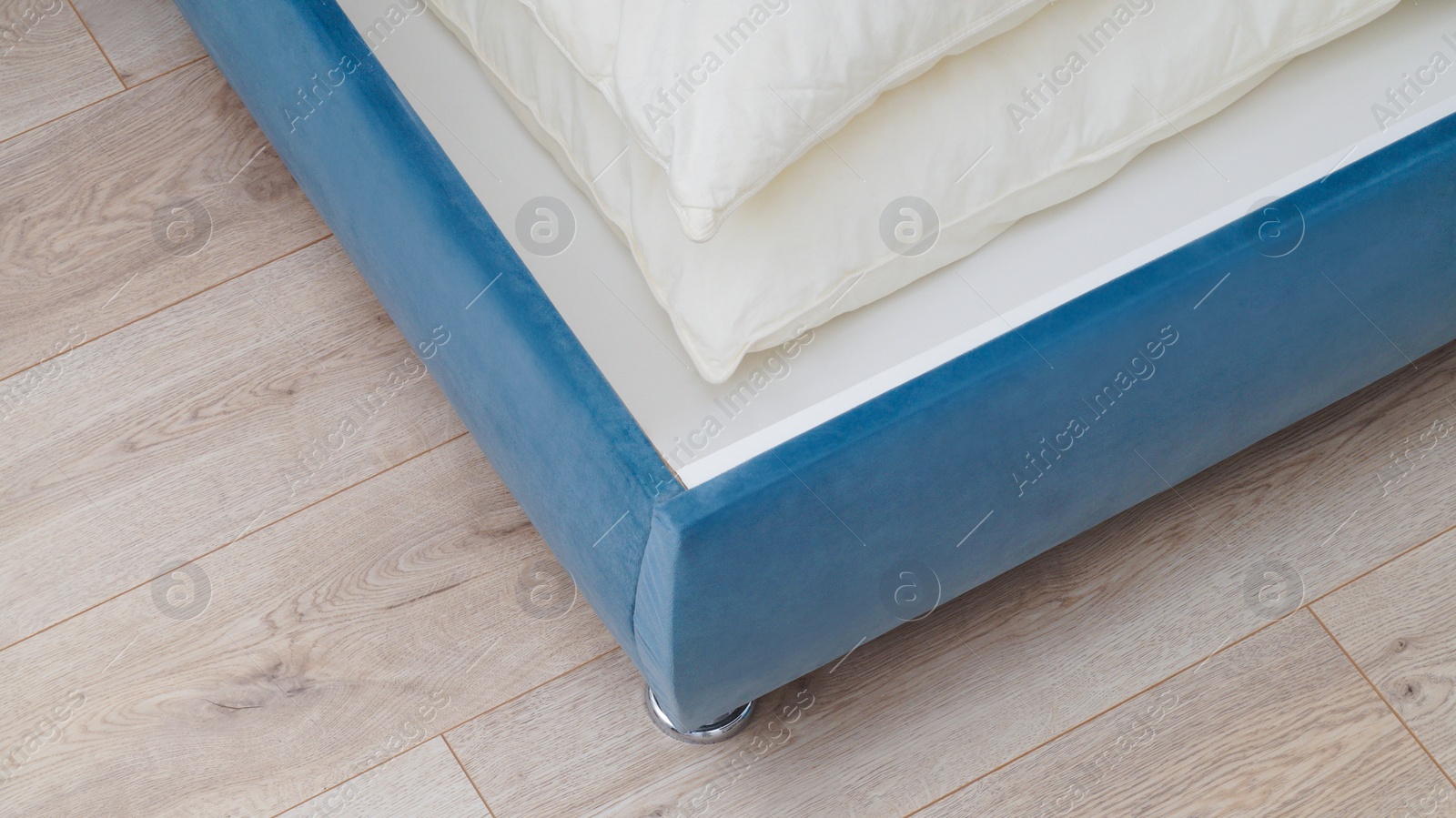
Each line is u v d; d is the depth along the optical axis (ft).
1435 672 3.58
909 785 3.44
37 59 4.75
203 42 3.93
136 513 3.85
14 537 3.81
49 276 4.30
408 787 3.44
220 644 3.64
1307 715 3.52
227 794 3.42
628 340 2.94
